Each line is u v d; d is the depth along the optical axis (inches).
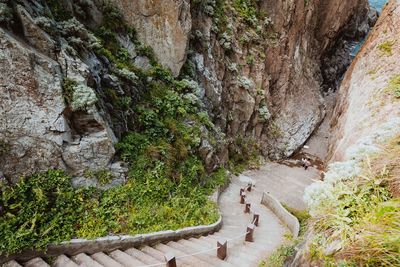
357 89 651.5
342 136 597.9
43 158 210.1
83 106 234.1
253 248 265.9
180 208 296.0
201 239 277.7
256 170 660.1
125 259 204.2
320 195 131.5
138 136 316.2
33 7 244.4
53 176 212.8
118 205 246.8
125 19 400.5
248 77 685.3
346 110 685.9
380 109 454.9
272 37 770.8
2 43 192.5
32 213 190.9
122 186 263.0
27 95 204.7
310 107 897.5
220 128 572.7
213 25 563.5
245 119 676.1
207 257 231.5
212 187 428.1
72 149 229.1
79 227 209.8
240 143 665.0
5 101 194.1
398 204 105.8
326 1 959.0
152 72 406.9
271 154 739.4
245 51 681.0
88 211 223.9
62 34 267.7
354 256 95.1
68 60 240.1
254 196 500.1
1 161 188.4
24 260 176.4
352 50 1320.1
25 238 177.2
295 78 861.2
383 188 122.4
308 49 967.0
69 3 317.7
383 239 92.7
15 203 187.0
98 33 358.3
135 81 352.8
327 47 1093.1
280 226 354.6
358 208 116.9
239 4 697.6
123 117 309.6
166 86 423.5
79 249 196.9
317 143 841.5
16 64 198.8
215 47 577.9
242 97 654.5
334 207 124.4
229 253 250.1
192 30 500.7
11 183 191.0
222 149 534.9
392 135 190.4
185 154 372.8
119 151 285.1
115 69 333.7
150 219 254.4
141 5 398.9
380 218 103.0
